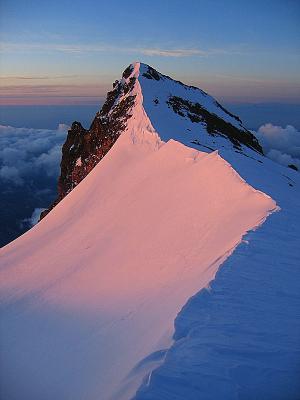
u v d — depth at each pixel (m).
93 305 22.81
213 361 10.77
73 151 83.50
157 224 33.03
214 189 32.81
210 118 83.88
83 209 52.16
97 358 16.17
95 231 41.06
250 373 10.41
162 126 70.25
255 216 24.30
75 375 16.08
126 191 49.31
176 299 16.94
